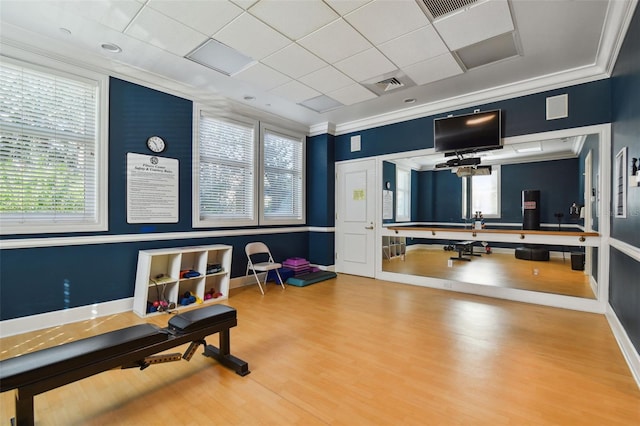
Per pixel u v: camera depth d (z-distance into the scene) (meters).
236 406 1.79
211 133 4.27
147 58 3.19
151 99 3.60
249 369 2.21
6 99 2.73
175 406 1.79
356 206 5.46
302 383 2.03
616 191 2.92
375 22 2.58
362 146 5.36
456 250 7.38
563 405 1.79
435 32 2.72
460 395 1.89
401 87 3.92
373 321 3.15
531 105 3.74
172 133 3.79
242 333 2.85
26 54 2.77
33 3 2.34
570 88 3.49
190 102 3.97
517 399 1.85
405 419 1.68
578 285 4.48
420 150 4.66
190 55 3.14
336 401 1.84
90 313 3.18
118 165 3.35
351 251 5.53
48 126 2.94
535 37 2.79
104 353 1.64
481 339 2.71
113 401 1.83
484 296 4.09
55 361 1.49
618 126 2.88
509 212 8.20
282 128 5.27
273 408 1.77
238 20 2.56
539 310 3.50
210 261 4.19
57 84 2.98
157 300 3.54
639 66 2.13
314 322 3.12
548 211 7.64
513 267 5.95
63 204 3.04
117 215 3.35
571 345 2.58
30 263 2.84
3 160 2.72
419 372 2.16
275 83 3.80
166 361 1.95
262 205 4.92
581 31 2.69
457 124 4.21
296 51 3.05
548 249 7.00
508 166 8.21
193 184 4.00
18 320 2.77
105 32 2.73
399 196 8.09
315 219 5.73
